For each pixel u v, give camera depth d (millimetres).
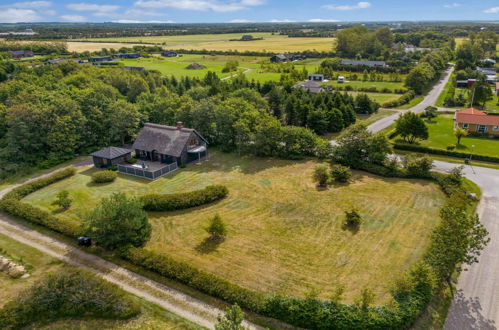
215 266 30516
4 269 30594
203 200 41562
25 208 39844
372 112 85500
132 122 63469
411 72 108562
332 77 135375
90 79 87188
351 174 48562
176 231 36312
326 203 41281
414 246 32625
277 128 55312
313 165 52906
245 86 97062
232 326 19766
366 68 143625
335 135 71000
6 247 34156
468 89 109875
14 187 48344
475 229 26406
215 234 33938
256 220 38062
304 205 41000
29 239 35594
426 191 43531
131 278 29234
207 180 48906
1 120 59844
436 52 156500
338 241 33750
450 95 98688
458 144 61125
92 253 32875
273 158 56688
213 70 149125
